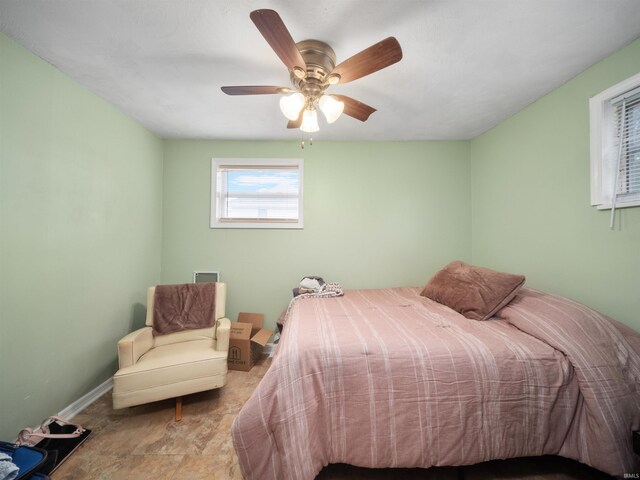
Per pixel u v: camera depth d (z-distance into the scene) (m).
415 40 1.32
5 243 1.33
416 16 1.17
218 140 2.70
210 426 1.57
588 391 1.07
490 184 2.43
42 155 1.50
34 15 1.18
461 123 2.31
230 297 2.70
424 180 2.73
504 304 1.57
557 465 1.27
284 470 1.00
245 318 2.63
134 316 2.29
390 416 1.08
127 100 1.95
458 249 2.73
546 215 1.86
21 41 1.35
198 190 2.70
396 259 2.74
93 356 1.86
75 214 1.72
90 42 1.36
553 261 1.81
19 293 1.39
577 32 1.28
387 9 1.14
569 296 1.70
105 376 1.96
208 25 1.24
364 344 1.19
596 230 1.54
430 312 1.73
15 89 1.36
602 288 1.51
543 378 1.11
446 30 1.25
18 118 1.38
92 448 1.40
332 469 1.26
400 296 2.25
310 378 1.11
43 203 1.51
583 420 1.09
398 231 2.73
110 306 2.02
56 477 1.22
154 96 1.89
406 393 1.10
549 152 1.83
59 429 1.47
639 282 1.35
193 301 2.16
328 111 1.40
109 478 1.23
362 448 1.08
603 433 1.02
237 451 1.00
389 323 1.49
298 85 1.43
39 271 1.49
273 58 1.47
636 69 1.34
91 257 1.84
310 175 2.71
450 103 1.96
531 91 1.81
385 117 2.19
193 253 2.70
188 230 2.70
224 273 2.70
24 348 1.41
